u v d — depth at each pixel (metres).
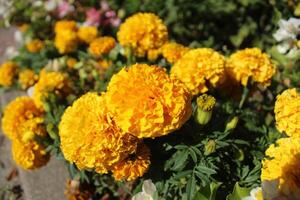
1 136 0.99
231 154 0.58
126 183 0.64
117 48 0.80
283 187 0.46
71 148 0.53
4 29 1.51
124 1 1.08
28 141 0.68
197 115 0.56
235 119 0.57
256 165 0.57
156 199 0.55
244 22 1.00
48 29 1.18
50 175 0.83
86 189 0.68
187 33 1.01
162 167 0.57
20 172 0.86
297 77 0.71
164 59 0.75
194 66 0.62
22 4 1.23
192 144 0.56
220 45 1.00
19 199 0.82
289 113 0.54
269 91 0.73
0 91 1.08
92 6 1.14
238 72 0.65
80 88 0.78
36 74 1.01
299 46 0.70
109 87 0.52
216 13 1.01
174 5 1.00
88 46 0.94
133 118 0.50
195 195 0.53
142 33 0.72
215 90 0.67
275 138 0.61
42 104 0.72
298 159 0.47
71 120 0.53
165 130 0.50
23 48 1.10
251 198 0.51
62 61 0.88
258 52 0.66
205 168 0.54
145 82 0.50
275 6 0.89
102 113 0.52
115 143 0.52
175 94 0.50
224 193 0.57
